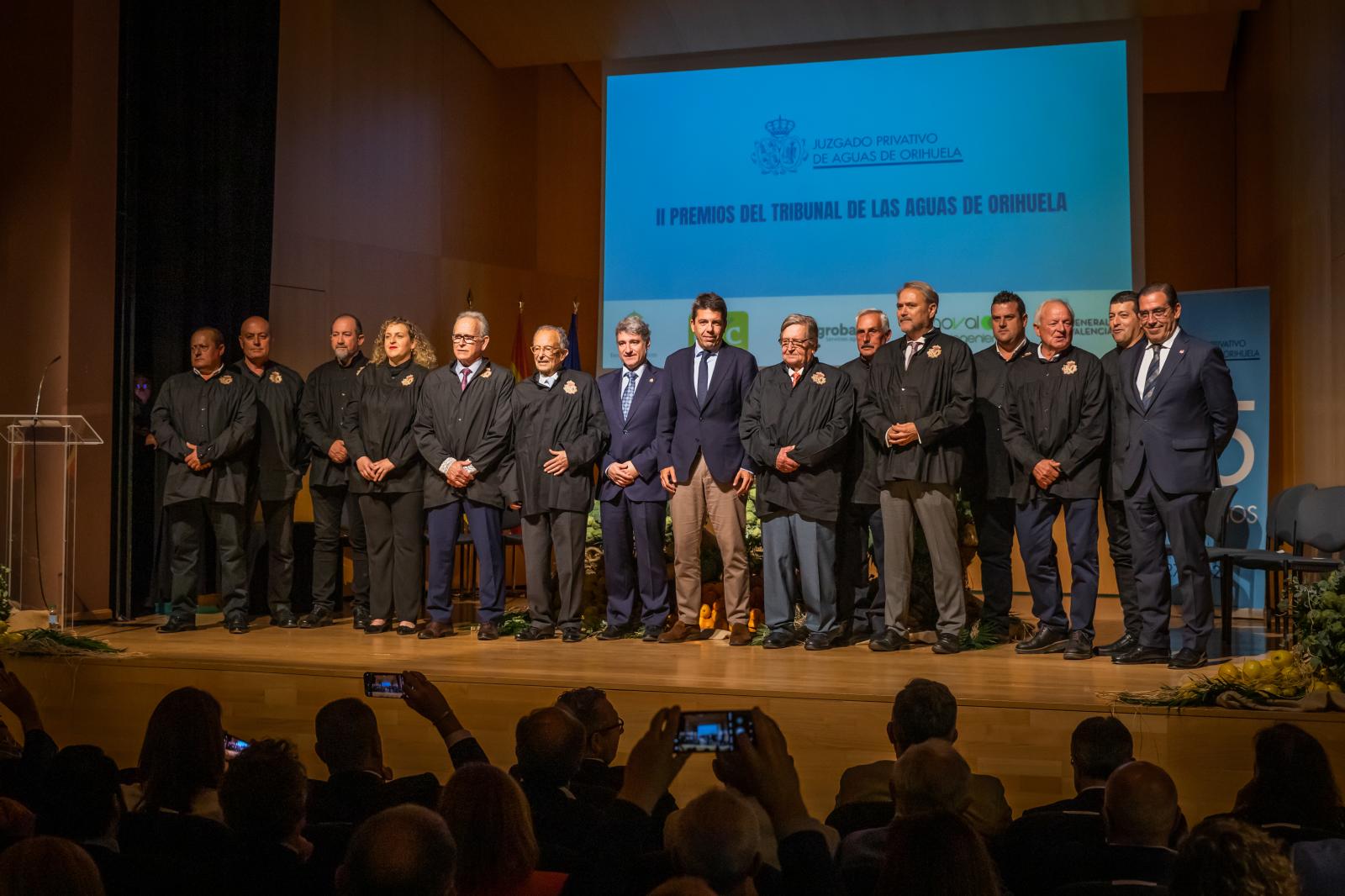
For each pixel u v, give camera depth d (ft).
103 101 20.72
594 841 5.71
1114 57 25.25
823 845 5.51
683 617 17.69
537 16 27.66
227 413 18.58
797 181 26.89
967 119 25.95
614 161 28.04
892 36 26.40
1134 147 25.08
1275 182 26.03
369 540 18.57
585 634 18.28
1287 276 24.95
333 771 9.02
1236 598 22.86
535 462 17.83
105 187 20.71
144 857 6.64
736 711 5.80
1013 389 16.44
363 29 27.32
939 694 9.00
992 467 17.31
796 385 16.93
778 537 16.93
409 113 28.48
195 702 8.09
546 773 7.82
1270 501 25.98
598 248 33.96
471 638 17.95
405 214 28.48
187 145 22.17
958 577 16.43
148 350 21.42
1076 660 15.51
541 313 32.22
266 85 23.61
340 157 26.81
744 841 5.22
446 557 18.13
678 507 17.43
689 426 17.35
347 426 18.76
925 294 16.56
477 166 30.48
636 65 28.09
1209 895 4.76
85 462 20.24
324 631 18.71
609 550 17.95
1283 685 12.40
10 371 20.36
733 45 27.32
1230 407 14.97
